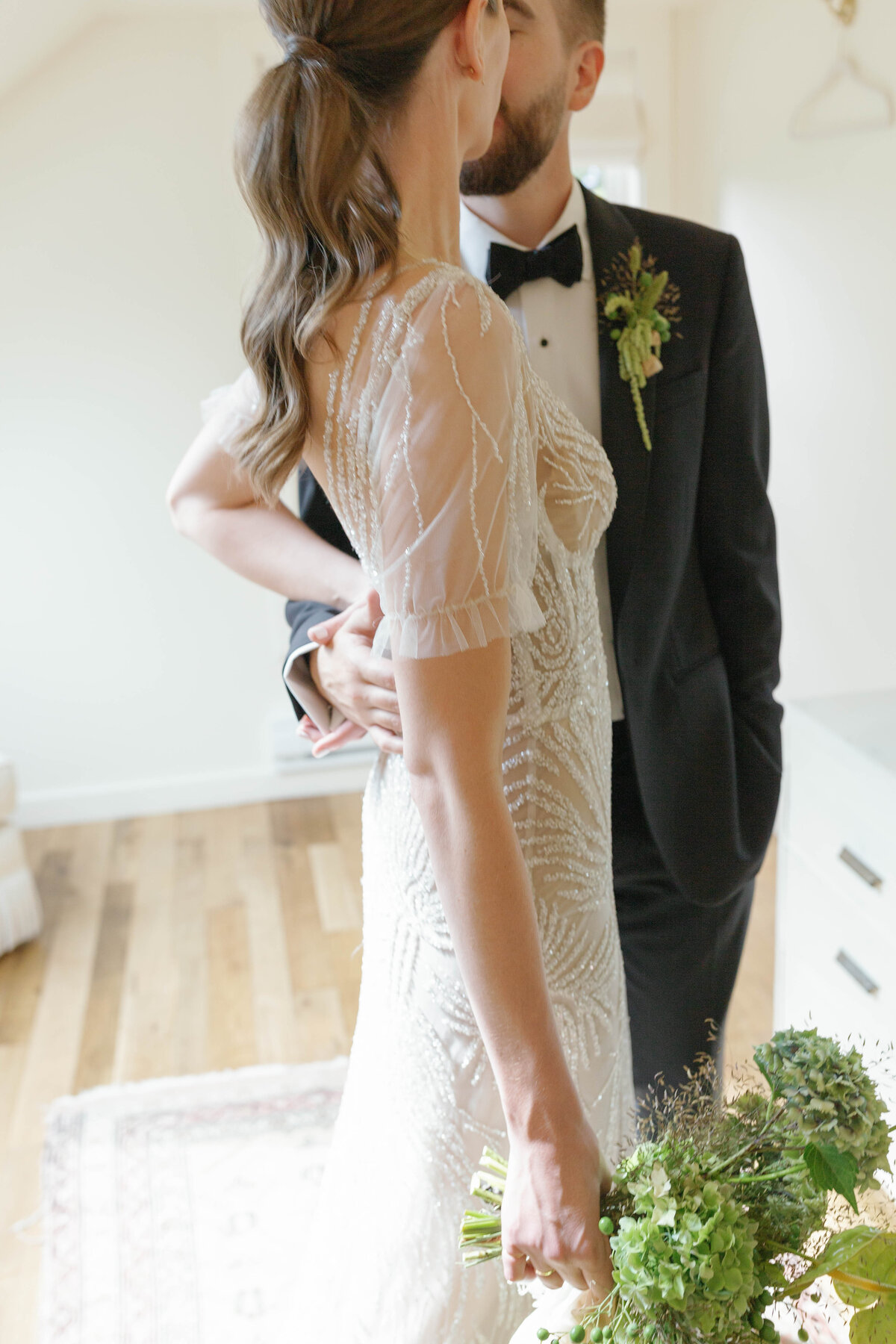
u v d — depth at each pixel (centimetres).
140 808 440
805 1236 89
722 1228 82
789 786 202
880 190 296
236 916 357
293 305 97
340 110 93
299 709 139
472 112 104
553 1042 90
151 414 410
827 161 317
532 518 104
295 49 96
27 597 419
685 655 169
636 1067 187
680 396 161
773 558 174
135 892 376
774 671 178
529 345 165
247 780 445
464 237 170
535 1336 104
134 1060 287
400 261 96
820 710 196
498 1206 102
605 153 405
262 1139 256
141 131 389
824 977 197
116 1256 226
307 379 100
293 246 97
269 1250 225
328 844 404
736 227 374
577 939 119
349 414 98
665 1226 82
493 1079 114
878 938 178
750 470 170
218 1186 243
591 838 121
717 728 169
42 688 427
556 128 149
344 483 101
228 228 399
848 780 182
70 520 414
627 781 171
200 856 401
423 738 92
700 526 172
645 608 159
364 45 94
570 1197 88
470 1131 115
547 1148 89
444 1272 118
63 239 394
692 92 393
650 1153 89
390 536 94
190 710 438
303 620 144
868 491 317
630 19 392
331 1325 126
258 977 322
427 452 92
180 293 402
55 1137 259
